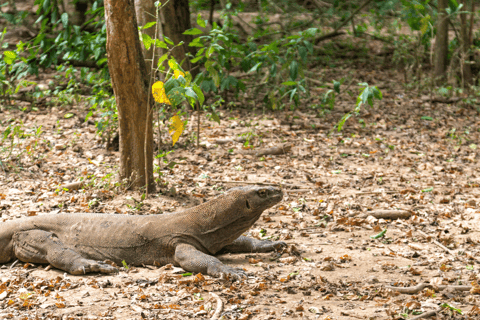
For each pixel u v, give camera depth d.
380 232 6.16
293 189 7.79
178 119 6.26
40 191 7.33
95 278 4.84
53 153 8.98
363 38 20.17
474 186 8.00
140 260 5.16
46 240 5.12
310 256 5.41
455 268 5.05
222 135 10.23
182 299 4.35
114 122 9.16
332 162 9.12
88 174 8.05
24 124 10.55
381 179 8.22
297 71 11.60
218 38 9.36
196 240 5.13
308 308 4.17
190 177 8.16
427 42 16.09
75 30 11.84
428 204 7.16
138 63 6.91
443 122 11.79
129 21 6.70
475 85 14.80
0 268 5.19
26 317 4.04
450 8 14.88
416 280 4.77
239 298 4.35
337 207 6.98
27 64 11.98
